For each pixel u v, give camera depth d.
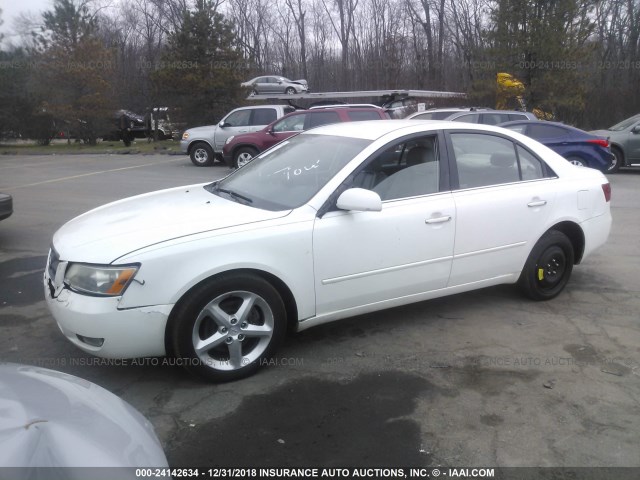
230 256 3.44
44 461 1.80
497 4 24.11
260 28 42.22
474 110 15.35
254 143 15.09
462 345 4.15
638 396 3.45
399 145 4.19
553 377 3.68
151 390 3.54
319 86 40.38
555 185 4.84
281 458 2.87
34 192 11.75
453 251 4.29
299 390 3.52
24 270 6.08
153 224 3.60
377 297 4.06
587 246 5.14
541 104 23.41
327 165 4.11
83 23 26.27
